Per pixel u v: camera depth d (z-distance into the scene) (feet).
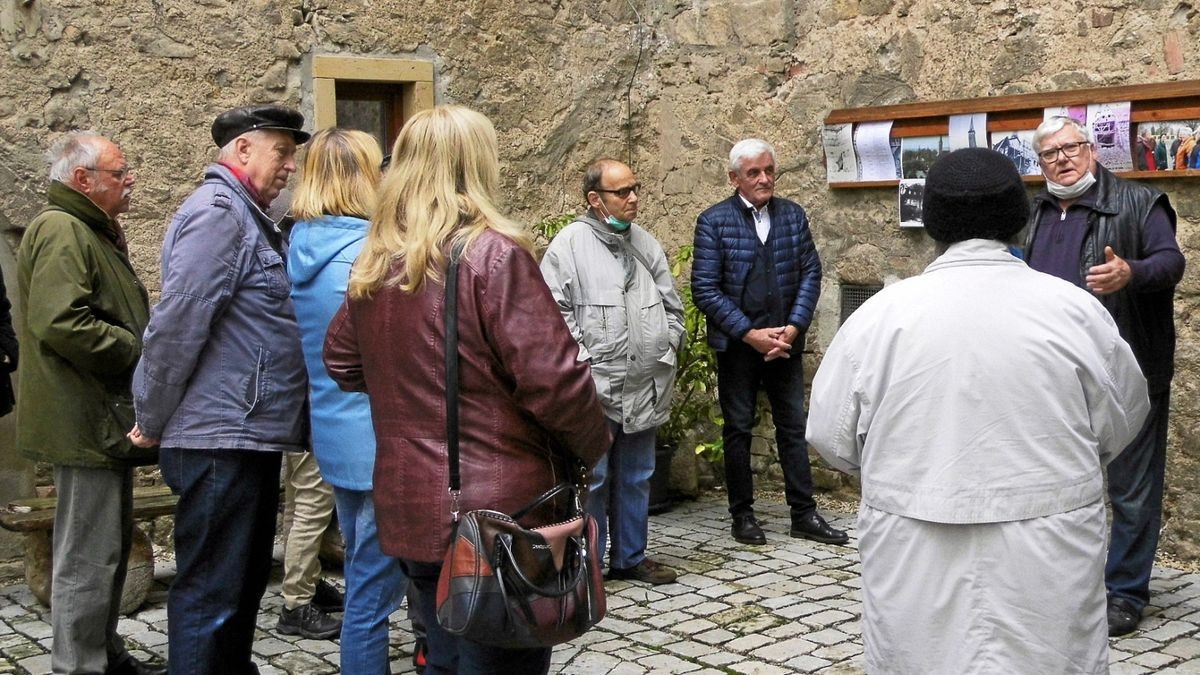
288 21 17.95
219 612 10.18
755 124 20.57
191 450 10.00
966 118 17.53
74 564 11.39
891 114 18.48
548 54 20.68
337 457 9.91
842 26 19.27
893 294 7.38
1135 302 13.01
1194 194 15.53
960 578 6.94
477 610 7.13
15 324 16.55
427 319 7.54
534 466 7.58
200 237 9.80
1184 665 12.12
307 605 13.60
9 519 14.23
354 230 10.00
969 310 7.04
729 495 17.85
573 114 21.07
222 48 17.42
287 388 10.34
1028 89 17.02
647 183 22.06
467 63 19.75
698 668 12.37
